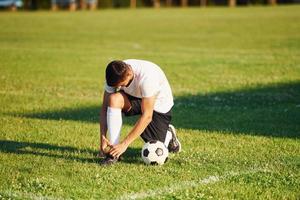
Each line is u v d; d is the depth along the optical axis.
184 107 12.51
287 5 60.66
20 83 15.73
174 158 8.30
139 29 34.72
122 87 7.91
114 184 7.09
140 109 8.11
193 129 10.34
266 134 9.91
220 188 6.96
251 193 6.80
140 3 65.12
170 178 7.34
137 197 6.67
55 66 19.16
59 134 9.88
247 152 8.66
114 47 25.20
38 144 9.22
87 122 10.98
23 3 61.84
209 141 9.38
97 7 63.75
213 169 7.75
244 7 58.59
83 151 8.77
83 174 7.48
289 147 8.98
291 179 7.34
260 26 35.28
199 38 28.92
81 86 15.40
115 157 7.85
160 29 34.50
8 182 7.20
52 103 13.02
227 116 11.53
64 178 7.33
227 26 35.91
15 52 23.16
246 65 19.03
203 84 15.61
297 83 15.55
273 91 14.44
